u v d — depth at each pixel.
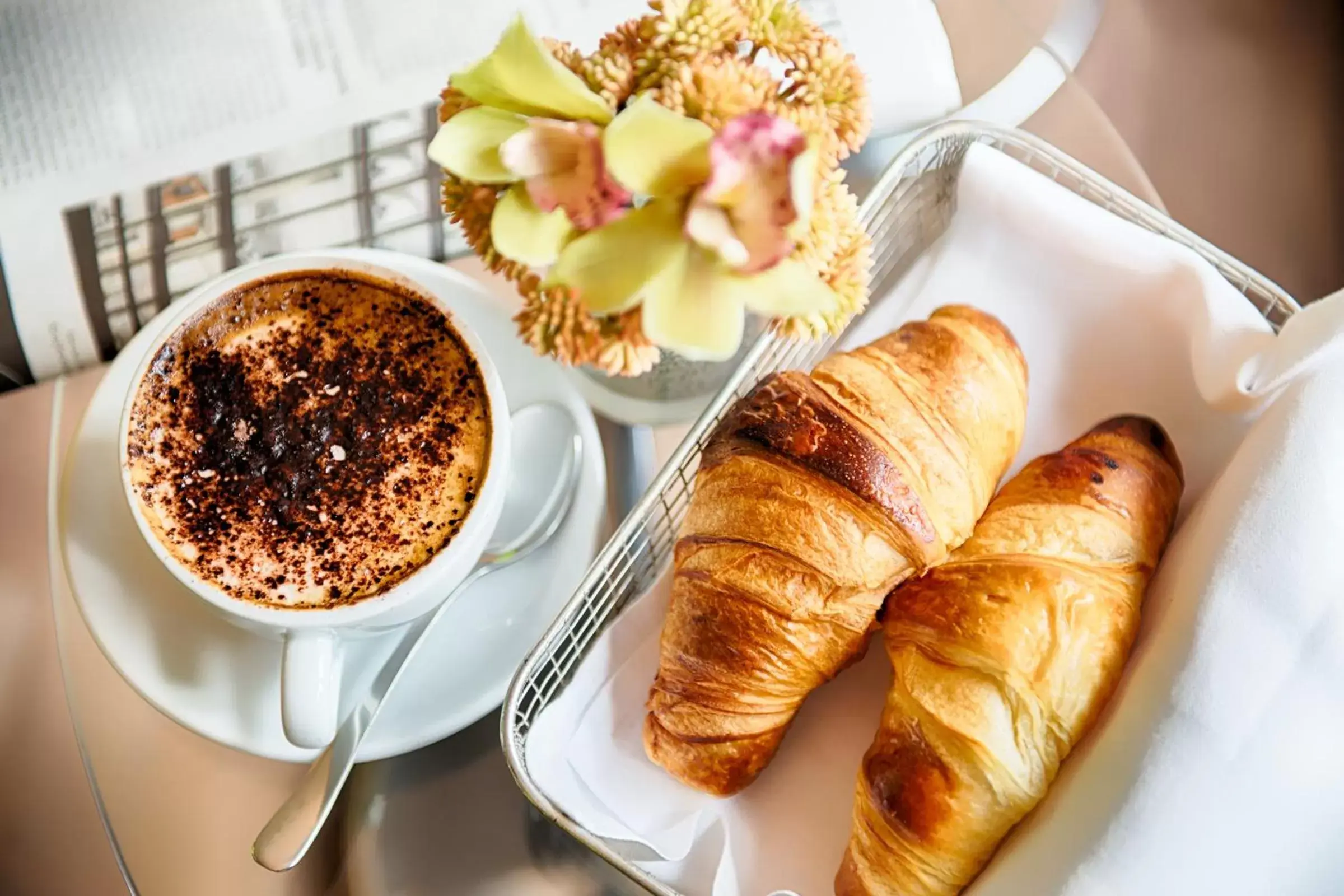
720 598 0.45
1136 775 0.41
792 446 0.44
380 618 0.43
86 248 0.52
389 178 0.52
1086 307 0.48
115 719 0.49
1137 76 0.59
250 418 0.45
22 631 0.50
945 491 0.45
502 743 0.43
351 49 0.53
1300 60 0.59
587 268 0.36
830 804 0.46
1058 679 0.43
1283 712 0.41
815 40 0.38
